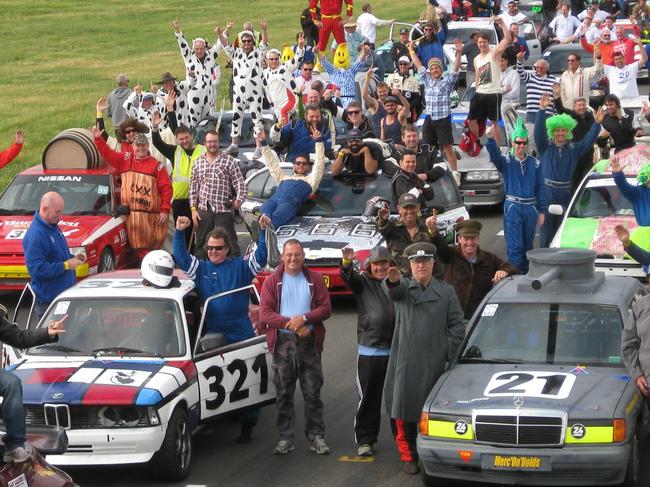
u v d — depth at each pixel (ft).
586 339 83.41
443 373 82.43
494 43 259.19
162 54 332.80
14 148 119.96
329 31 240.12
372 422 87.71
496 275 92.84
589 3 307.37
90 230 132.36
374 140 139.33
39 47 345.92
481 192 171.22
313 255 126.00
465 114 188.96
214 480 83.92
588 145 133.28
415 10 409.28
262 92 181.78
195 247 130.93
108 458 80.18
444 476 78.07
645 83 271.49
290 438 89.15
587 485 76.02
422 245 81.61
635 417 77.25
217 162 129.90
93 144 143.43
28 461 62.39
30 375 83.30
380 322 85.97
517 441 75.97
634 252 96.07
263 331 97.50
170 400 82.02
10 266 129.49
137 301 89.45
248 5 429.38
